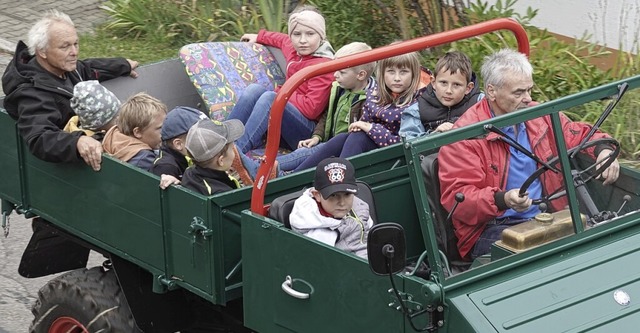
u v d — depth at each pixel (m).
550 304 5.34
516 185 5.89
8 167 7.57
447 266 5.35
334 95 8.35
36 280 9.20
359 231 6.20
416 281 5.23
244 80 8.92
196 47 8.88
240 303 6.85
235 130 6.50
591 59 11.86
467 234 5.76
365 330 5.51
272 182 6.44
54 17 7.79
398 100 7.70
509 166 5.89
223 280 6.23
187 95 8.96
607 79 11.06
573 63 11.30
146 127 7.14
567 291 5.44
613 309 5.41
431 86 7.59
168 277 6.48
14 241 9.85
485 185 5.85
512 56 6.59
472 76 7.48
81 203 7.02
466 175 5.75
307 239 5.67
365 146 7.55
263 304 6.03
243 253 6.10
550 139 5.89
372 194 6.62
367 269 5.39
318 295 5.69
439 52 11.56
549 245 5.70
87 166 6.89
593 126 6.04
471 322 5.13
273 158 6.04
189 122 6.88
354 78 8.10
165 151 6.99
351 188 6.00
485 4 11.96
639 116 7.34
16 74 7.56
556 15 12.70
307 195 6.16
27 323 8.51
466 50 11.34
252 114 8.20
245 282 6.12
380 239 5.07
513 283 5.41
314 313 5.73
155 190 6.39
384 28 12.59
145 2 14.26
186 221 6.26
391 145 7.02
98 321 6.89
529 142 5.89
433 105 7.50
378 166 6.91
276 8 12.81
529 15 11.90
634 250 5.82
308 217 6.04
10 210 7.75
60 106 7.61
